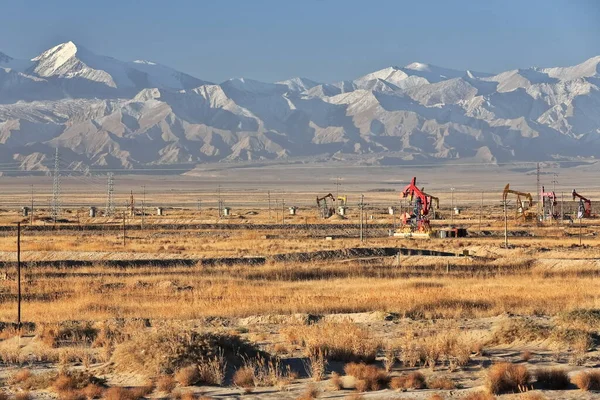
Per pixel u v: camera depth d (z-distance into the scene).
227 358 70.88
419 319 103.19
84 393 63.25
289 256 195.38
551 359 73.25
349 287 144.00
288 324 99.19
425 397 59.41
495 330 84.94
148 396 62.66
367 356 73.62
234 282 153.00
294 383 66.25
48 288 144.62
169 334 71.69
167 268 177.00
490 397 58.09
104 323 97.50
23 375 68.94
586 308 106.25
